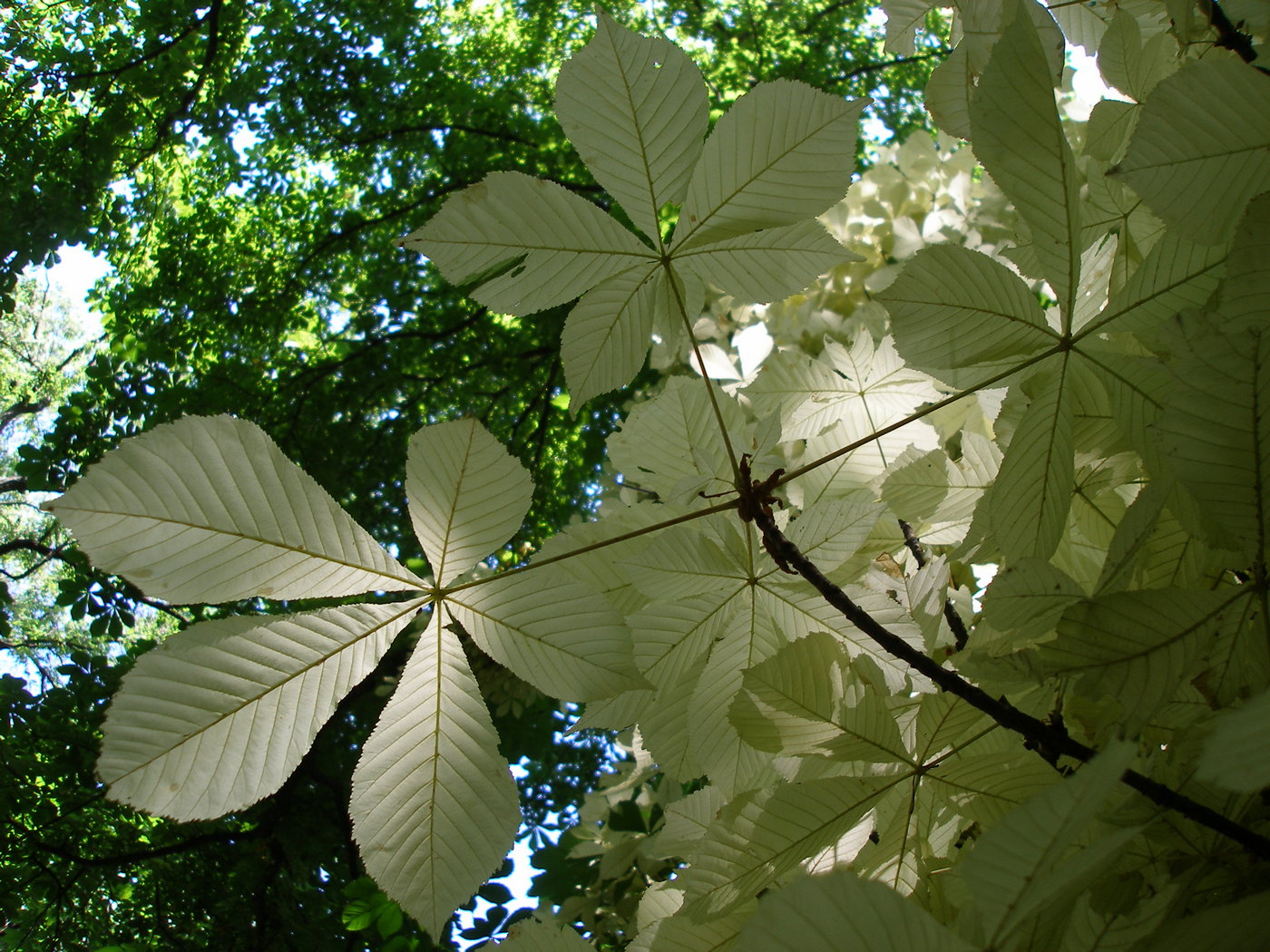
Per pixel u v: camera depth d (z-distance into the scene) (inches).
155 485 22.1
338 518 23.4
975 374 27.5
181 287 172.7
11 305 160.6
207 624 22.7
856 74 166.4
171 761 22.1
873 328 62.4
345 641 23.5
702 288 26.8
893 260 65.7
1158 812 22.4
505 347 171.5
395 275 176.4
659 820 52.1
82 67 163.8
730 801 26.0
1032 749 23.6
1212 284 23.4
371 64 173.6
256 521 22.8
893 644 22.9
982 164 22.9
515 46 189.8
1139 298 23.9
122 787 21.9
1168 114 21.5
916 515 30.9
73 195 162.7
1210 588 25.3
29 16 163.0
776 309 65.8
